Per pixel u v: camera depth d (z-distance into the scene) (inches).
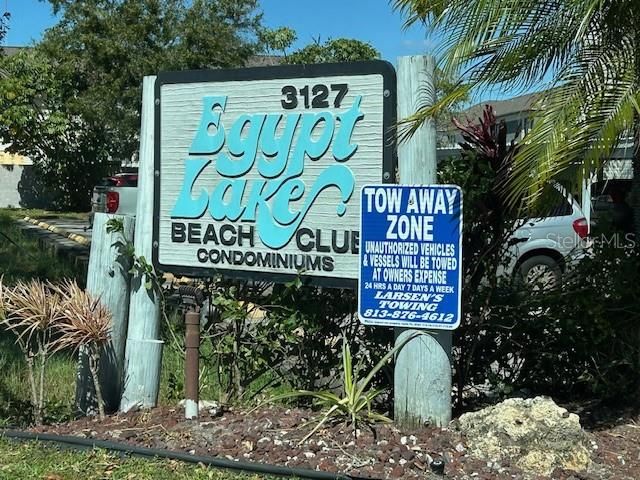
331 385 224.7
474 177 214.4
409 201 194.7
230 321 227.8
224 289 225.3
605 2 176.1
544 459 180.5
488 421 188.9
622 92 177.8
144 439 203.5
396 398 201.0
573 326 224.7
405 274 195.6
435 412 197.5
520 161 180.5
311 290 219.5
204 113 219.6
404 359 198.8
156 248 226.4
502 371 234.2
